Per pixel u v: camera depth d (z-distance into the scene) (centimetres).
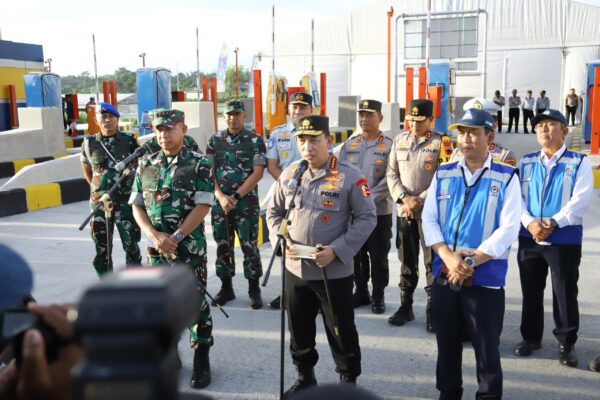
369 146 509
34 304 106
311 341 361
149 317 54
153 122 374
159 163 381
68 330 94
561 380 380
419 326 473
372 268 501
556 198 392
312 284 343
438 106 1516
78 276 602
